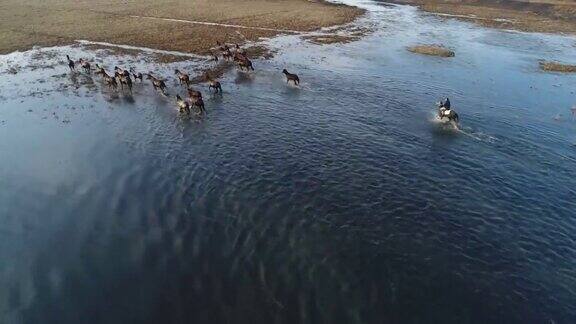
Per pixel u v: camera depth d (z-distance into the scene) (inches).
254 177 968.3
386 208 858.1
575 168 1032.2
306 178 963.3
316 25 2613.2
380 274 689.0
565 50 2158.0
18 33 2261.3
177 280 682.2
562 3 3161.9
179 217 835.4
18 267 725.3
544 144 1155.3
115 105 1405.0
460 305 631.8
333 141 1144.8
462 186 943.7
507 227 807.1
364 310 621.6
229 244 757.3
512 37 2412.6
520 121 1304.1
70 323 611.5
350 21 2770.7
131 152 1093.8
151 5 3034.0
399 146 1122.7
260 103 1413.6
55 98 1462.8
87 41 2151.8
